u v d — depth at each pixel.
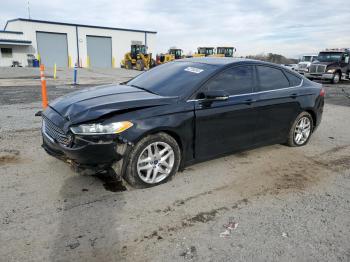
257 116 4.57
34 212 3.03
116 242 2.64
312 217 3.18
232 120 4.25
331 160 4.93
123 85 4.69
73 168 3.39
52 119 3.59
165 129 3.57
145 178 3.60
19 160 4.33
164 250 2.56
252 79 4.57
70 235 2.70
